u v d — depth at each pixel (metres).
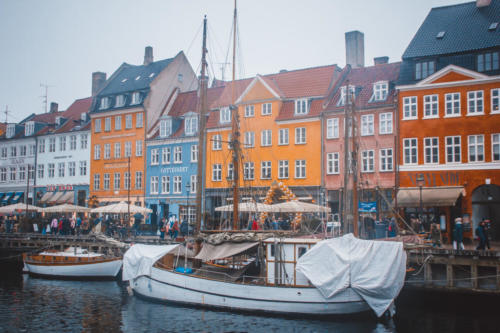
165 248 26.09
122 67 63.12
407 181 36.81
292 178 43.16
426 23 39.66
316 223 31.92
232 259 26.73
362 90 41.69
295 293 21.80
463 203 34.78
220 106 48.38
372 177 38.62
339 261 21.12
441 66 36.44
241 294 22.86
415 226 31.14
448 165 35.56
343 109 40.62
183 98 56.91
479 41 35.78
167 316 22.86
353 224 29.22
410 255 25.08
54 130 63.75
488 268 23.98
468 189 34.78
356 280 20.84
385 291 20.67
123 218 49.50
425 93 36.72
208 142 48.84
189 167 50.66
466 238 34.06
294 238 23.83
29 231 45.78
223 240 24.16
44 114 71.31
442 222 34.31
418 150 36.69
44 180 63.72
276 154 44.16
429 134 36.38
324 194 41.00
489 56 35.06
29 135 65.56
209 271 24.33
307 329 20.55
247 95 46.22
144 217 48.72
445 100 36.06
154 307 24.53
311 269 21.44
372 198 38.41
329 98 42.94
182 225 36.62
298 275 22.72
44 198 61.72
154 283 25.53
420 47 37.78
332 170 41.12
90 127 60.38
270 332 20.30
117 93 57.84
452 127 35.69
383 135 38.56
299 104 43.84
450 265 24.28
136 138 55.38
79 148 60.56
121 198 55.88
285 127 43.97
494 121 34.44
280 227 32.19
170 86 57.62
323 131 41.66
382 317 21.41
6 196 66.56
